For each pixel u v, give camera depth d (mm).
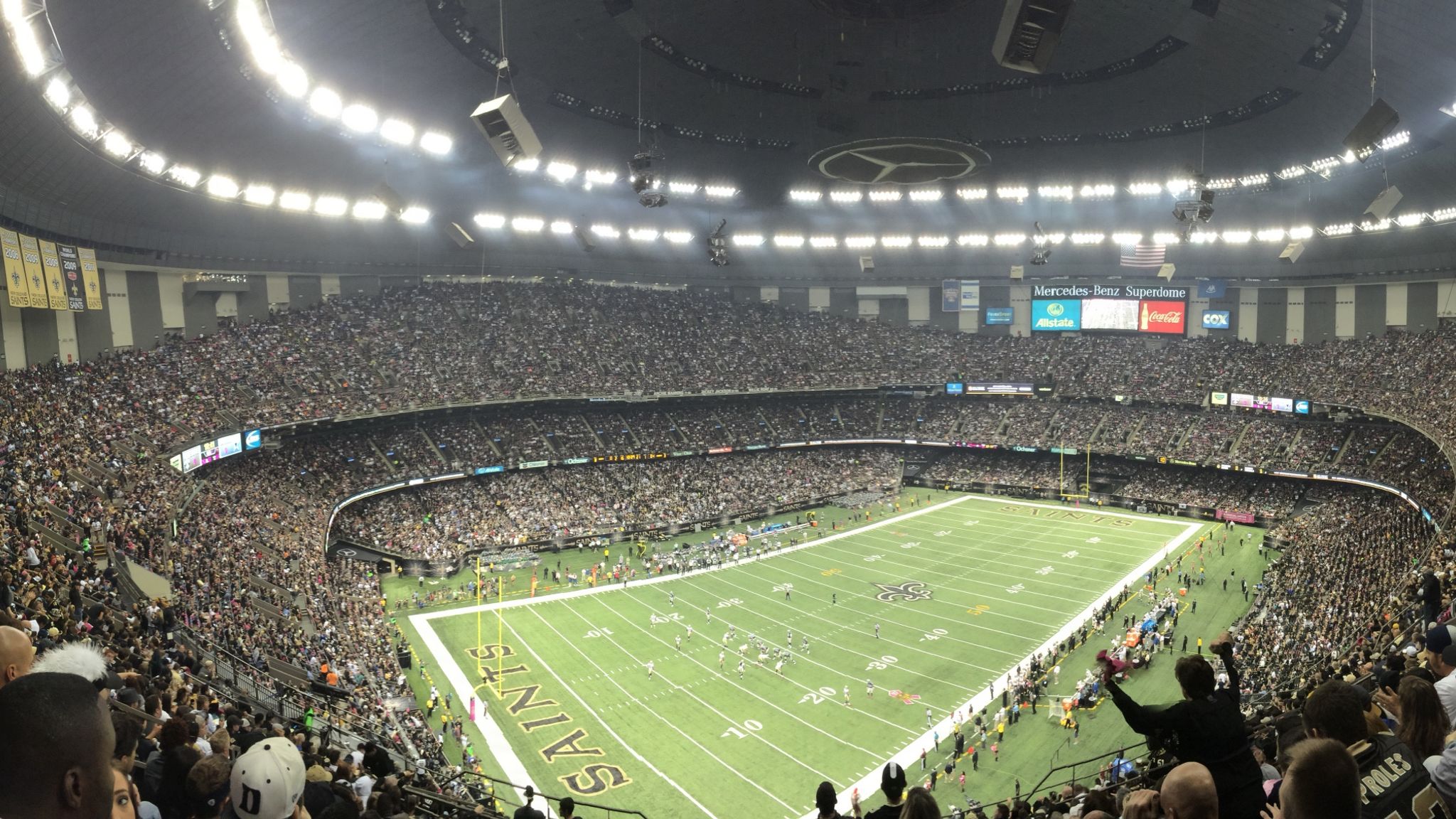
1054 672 47750
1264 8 44875
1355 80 49812
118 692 11609
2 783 3365
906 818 6590
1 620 11250
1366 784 5410
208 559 42094
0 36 31625
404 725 38469
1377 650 22859
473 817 17188
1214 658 44656
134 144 46438
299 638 40406
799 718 42906
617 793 36188
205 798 7543
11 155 39094
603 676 48062
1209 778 4789
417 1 44125
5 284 46844
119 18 35625
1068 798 15211
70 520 34094
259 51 43062
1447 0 38219
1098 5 48312
